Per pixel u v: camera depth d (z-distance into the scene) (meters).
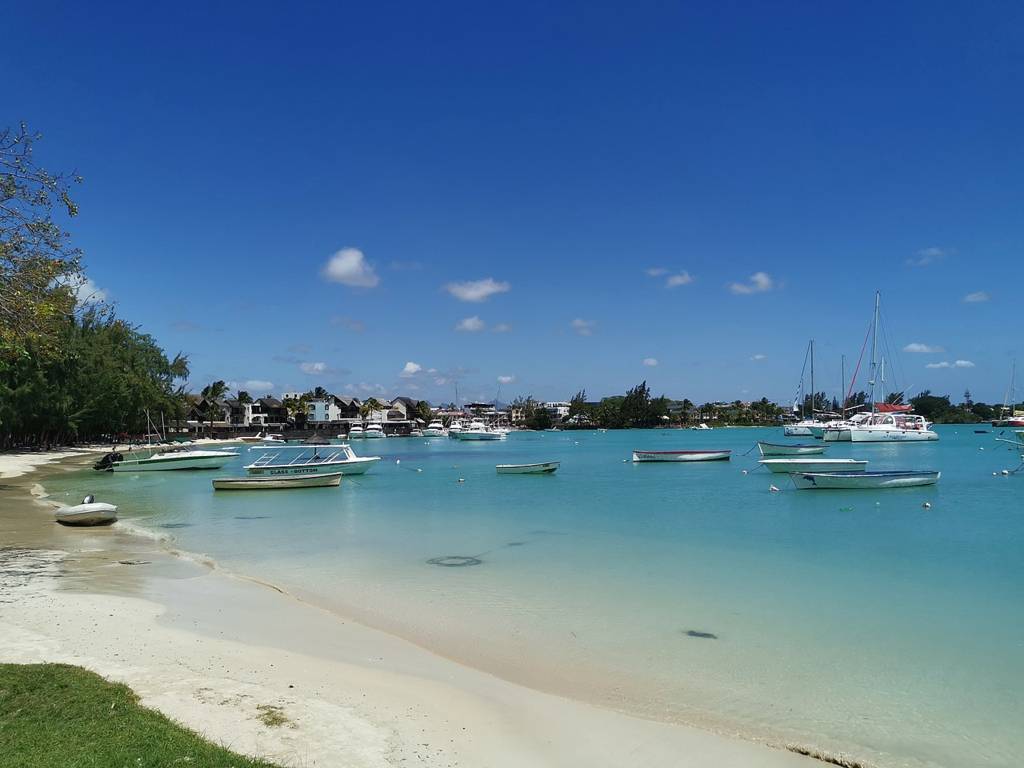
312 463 49.62
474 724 8.69
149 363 99.06
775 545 22.02
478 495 38.88
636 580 17.17
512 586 16.58
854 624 13.40
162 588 15.90
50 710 7.56
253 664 10.53
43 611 13.23
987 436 121.62
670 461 65.44
